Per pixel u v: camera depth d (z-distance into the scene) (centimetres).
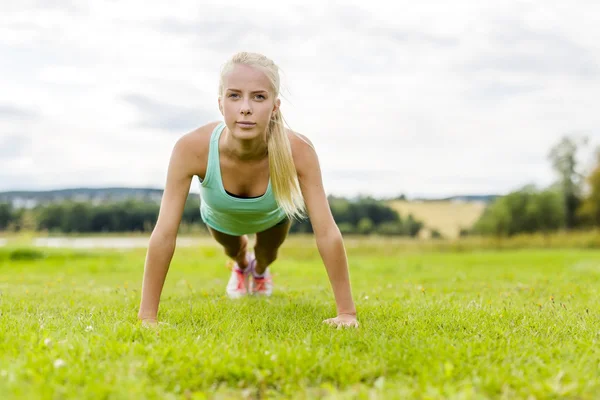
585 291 534
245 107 316
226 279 779
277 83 331
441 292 536
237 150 348
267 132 349
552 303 424
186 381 229
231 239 470
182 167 357
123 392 207
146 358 246
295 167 355
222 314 372
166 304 431
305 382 232
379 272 915
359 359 256
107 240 3731
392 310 397
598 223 5544
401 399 206
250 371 236
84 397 204
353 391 211
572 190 5662
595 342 291
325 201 359
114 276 812
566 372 238
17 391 205
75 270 939
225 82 323
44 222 5428
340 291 354
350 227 5209
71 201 5578
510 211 5916
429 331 318
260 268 518
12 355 253
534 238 2717
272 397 221
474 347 274
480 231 5941
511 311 384
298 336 303
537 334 315
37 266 1020
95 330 305
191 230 2019
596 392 219
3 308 399
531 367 247
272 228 450
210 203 388
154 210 5541
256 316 361
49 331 300
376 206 5334
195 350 258
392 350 265
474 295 500
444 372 235
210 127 363
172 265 1073
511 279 689
